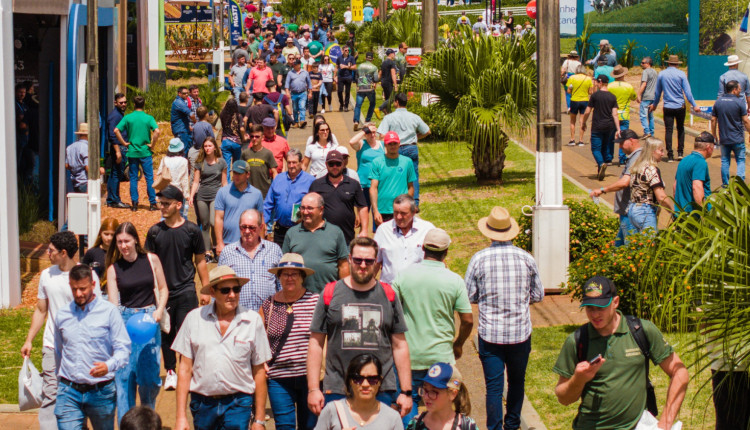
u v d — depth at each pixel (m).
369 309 11.65
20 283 22.12
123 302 14.09
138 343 13.51
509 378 13.51
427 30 42.38
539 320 18.66
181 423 11.88
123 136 30.25
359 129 40.78
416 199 25.86
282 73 42.91
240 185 19.23
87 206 20.55
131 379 13.52
